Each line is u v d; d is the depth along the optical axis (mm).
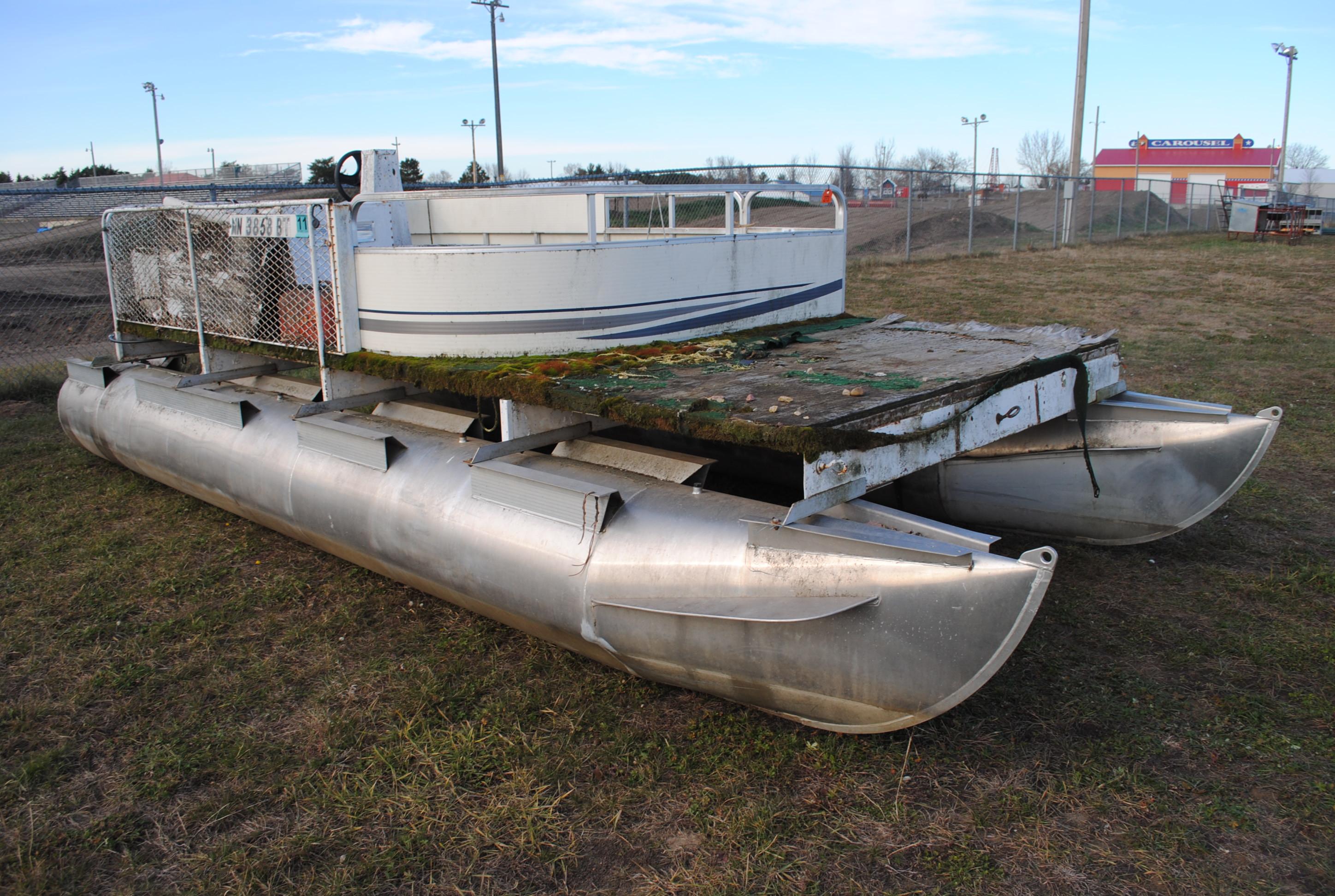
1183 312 11938
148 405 5152
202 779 2793
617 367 3707
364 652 3545
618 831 2520
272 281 4324
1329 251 19141
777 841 2461
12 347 9664
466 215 6664
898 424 2973
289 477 4137
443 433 3902
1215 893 2248
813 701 2707
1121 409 4254
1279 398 7297
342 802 2646
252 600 4020
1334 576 3953
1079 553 4402
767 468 4586
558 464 3496
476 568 3332
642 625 2879
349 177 5051
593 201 3852
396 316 3949
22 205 13602
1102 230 25672
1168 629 3596
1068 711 3021
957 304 12633
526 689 3242
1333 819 2492
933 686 2471
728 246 4355
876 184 26969
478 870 2385
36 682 3346
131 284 5406
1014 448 4531
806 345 4246
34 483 5664
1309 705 3043
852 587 2543
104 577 4270
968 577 2381
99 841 2518
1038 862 2367
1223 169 66938
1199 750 2814
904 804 2590
